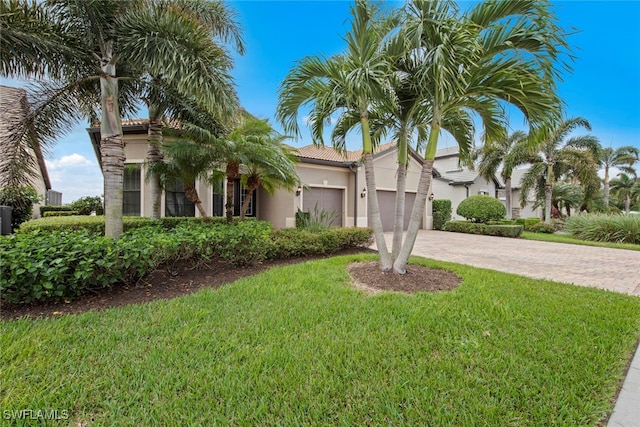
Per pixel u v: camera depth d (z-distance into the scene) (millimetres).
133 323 3521
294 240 7699
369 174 6016
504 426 2070
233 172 8234
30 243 4199
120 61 6926
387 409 2203
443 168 29156
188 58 6133
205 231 6207
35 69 6145
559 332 3469
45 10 5766
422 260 7633
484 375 2627
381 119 6828
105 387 2393
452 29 4508
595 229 14523
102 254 4332
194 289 4973
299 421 2086
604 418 2188
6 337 3076
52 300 4133
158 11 6195
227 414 2143
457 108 5762
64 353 2840
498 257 9211
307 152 16734
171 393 2340
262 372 2619
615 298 4840
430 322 3646
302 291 4809
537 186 20766
